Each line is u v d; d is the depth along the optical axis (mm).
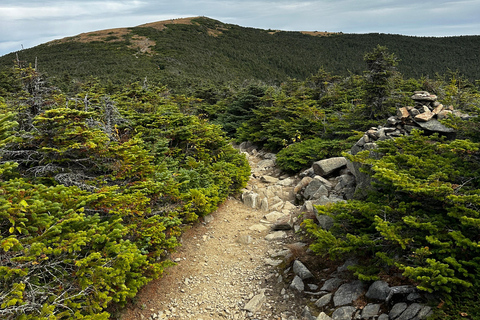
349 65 105125
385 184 6605
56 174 6148
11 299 3525
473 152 6262
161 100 16438
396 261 5219
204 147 12695
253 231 9562
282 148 18016
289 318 5586
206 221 9867
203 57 94062
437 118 8758
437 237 4824
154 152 9500
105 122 9062
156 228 6289
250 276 7180
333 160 12438
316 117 18219
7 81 21719
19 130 6914
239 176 12312
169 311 6074
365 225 6234
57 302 3979
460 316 4086
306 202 9781
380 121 14250
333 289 5895
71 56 76438
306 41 141875
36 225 4324
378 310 4910
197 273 7379
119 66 65625
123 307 5734
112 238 4945
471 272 4516
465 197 4590
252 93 25281
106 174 7152
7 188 4223
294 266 6887
